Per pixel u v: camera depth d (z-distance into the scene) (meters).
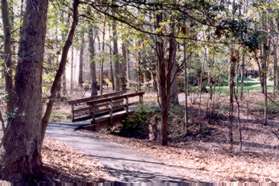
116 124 19.39
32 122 7.88
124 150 13.20
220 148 16.69
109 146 13.65
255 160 14.01
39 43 7.83
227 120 20.42
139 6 9.10
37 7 7.76
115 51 25.61
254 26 10.45
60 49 12.74
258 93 25.64
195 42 11.48
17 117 7.65
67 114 19.91
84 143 13.61
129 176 9.38
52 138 13.90
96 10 9.67
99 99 19.20
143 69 23.64
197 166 11.77
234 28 7.81
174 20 9.38
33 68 7.79
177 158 13.01
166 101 15.97
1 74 7.99
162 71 15.48
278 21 18.98
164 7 8.77
